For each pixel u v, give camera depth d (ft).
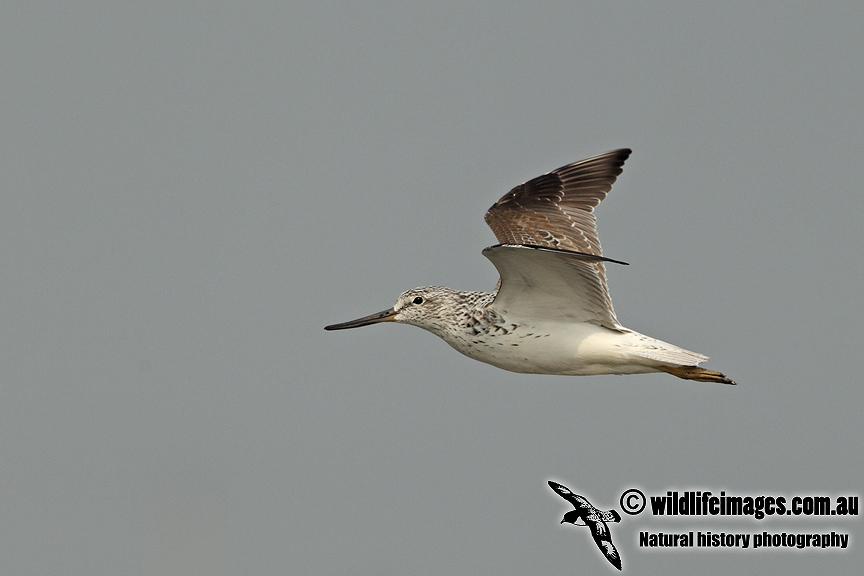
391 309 53.62
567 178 57.52
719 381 49.29
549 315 49.01
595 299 47.60
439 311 52.34
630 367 49.19
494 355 50.72
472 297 51.78
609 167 57.67
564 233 54.49
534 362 49.96
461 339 51.57
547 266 45.70
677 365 47.11
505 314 49.52
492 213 56.54
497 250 43.45
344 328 53.83
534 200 56.70
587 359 48.85
